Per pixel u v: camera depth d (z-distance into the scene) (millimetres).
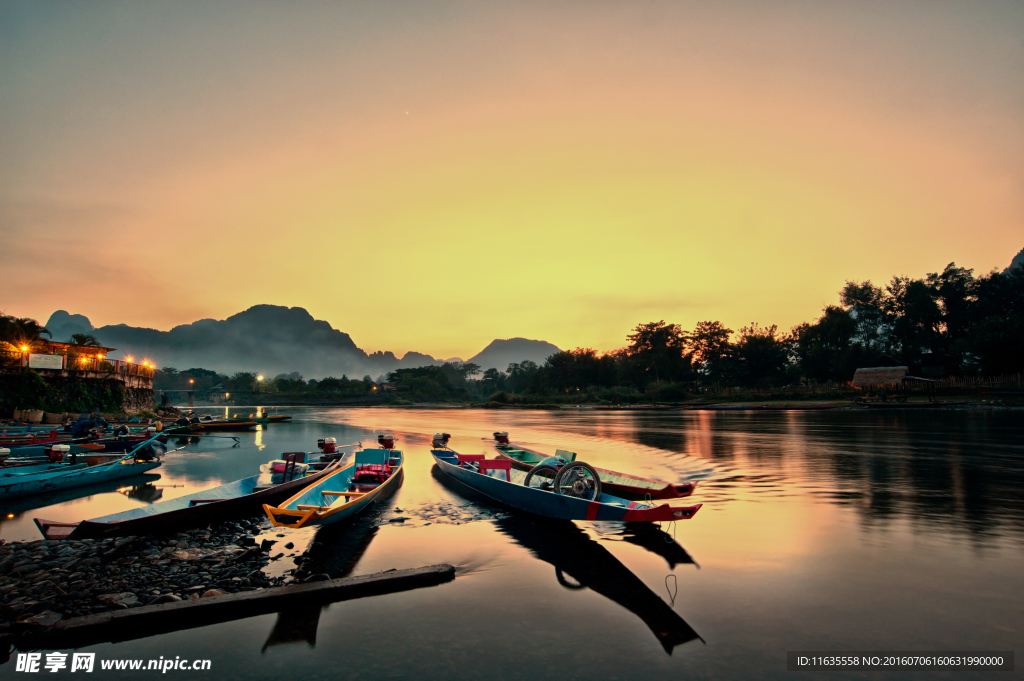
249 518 12125
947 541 10234
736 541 10344
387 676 5785
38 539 10641
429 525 11656
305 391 165625
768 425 37875
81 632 6594
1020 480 16172
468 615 7250
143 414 42438
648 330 109562
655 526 11391
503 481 12648
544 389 117125
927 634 6680
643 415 57969
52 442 21203
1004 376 63875
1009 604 7477
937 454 21641
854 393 70875
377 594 7918
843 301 95750
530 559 9422
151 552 9469
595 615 7262
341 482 13664
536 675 5812
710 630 6824
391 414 75500
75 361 40250
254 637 6660
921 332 86625
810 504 13320
